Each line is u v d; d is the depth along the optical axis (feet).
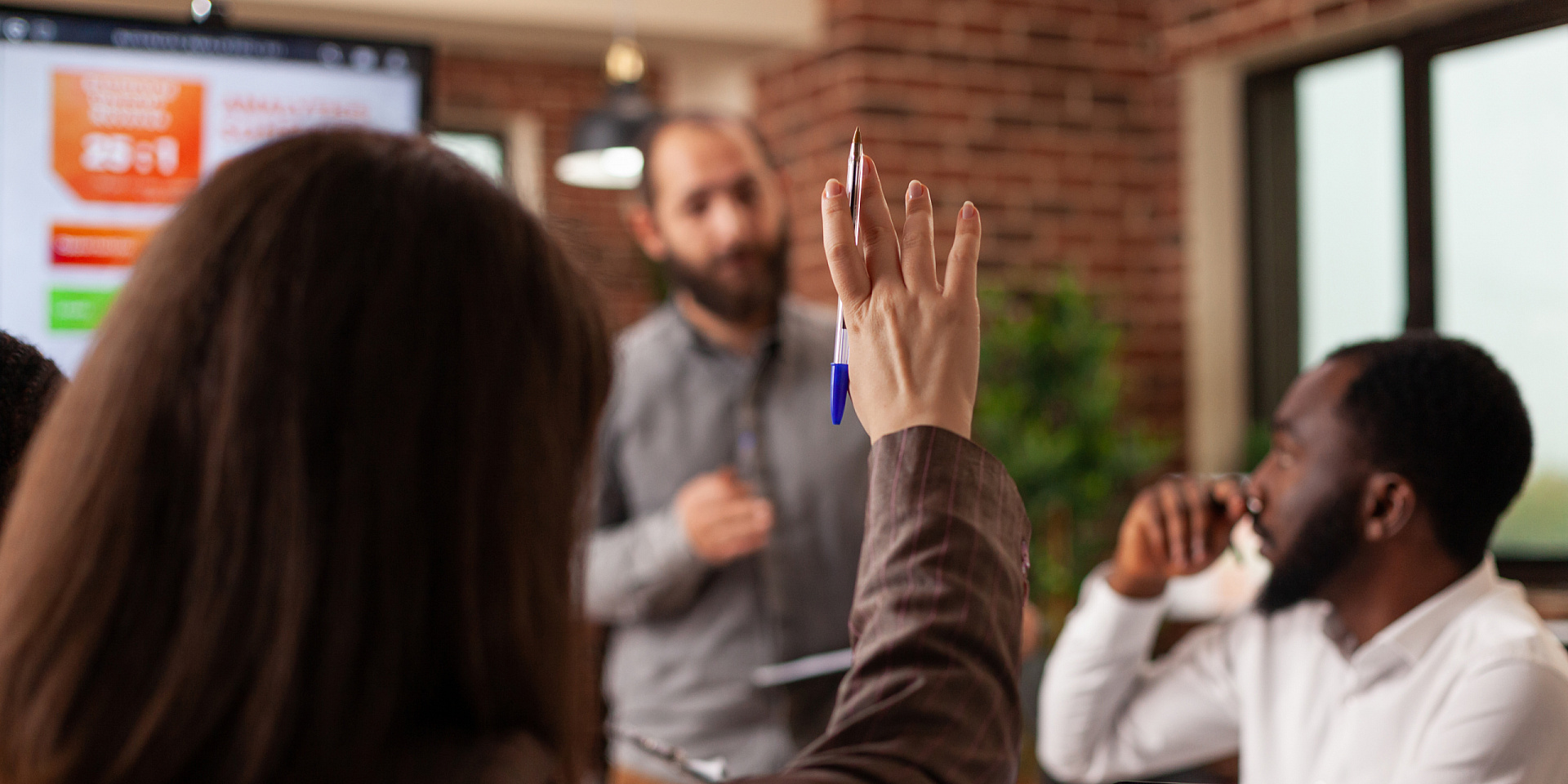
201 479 1.48
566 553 1.73
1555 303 10.62
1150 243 13.93
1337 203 12.67
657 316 5.95
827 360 5.53
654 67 15.96
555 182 15.90
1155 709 4.05
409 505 1.53
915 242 2.00
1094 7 13.71
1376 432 3.20
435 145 1.81
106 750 1.44
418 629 1.53
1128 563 4.00
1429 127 11.45
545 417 1.67
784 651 5.07
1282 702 3.67
